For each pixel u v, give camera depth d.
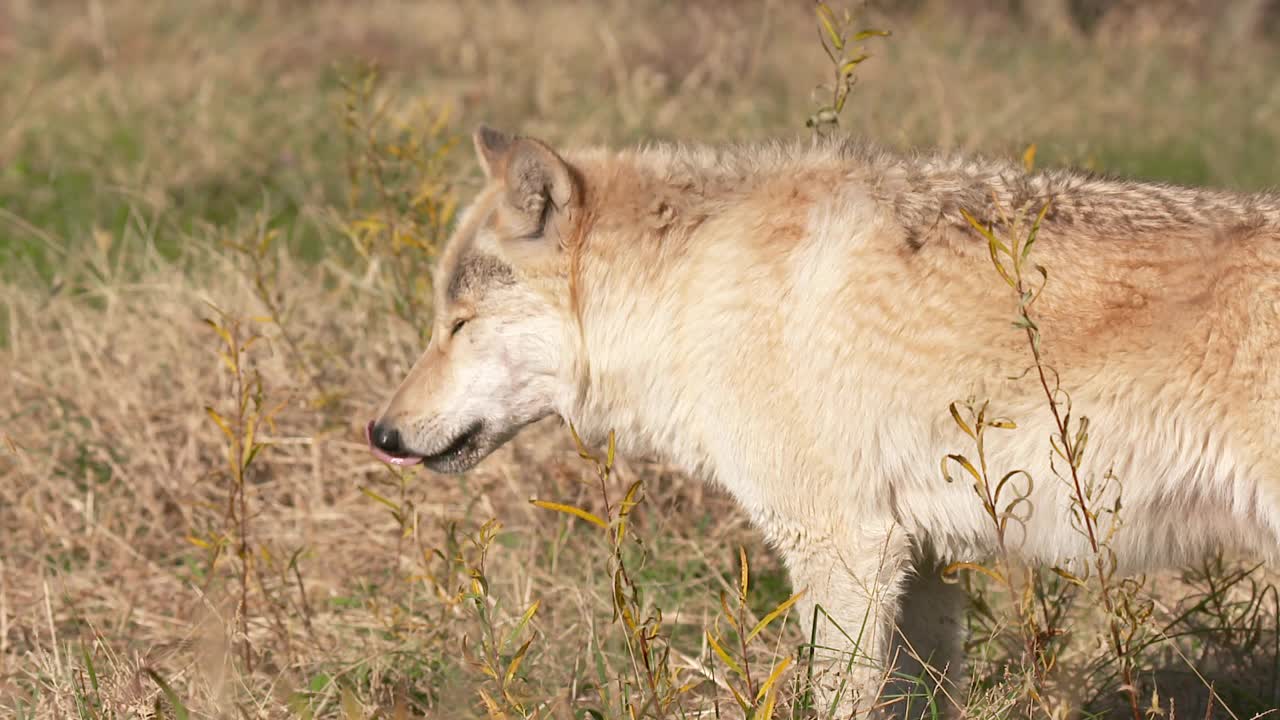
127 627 12.92
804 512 9.99
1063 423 9.34
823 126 11.58
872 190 9.95
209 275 18.39
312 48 36.06
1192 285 9.05
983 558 10.34
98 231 20.48
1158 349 9.10
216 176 25.22
